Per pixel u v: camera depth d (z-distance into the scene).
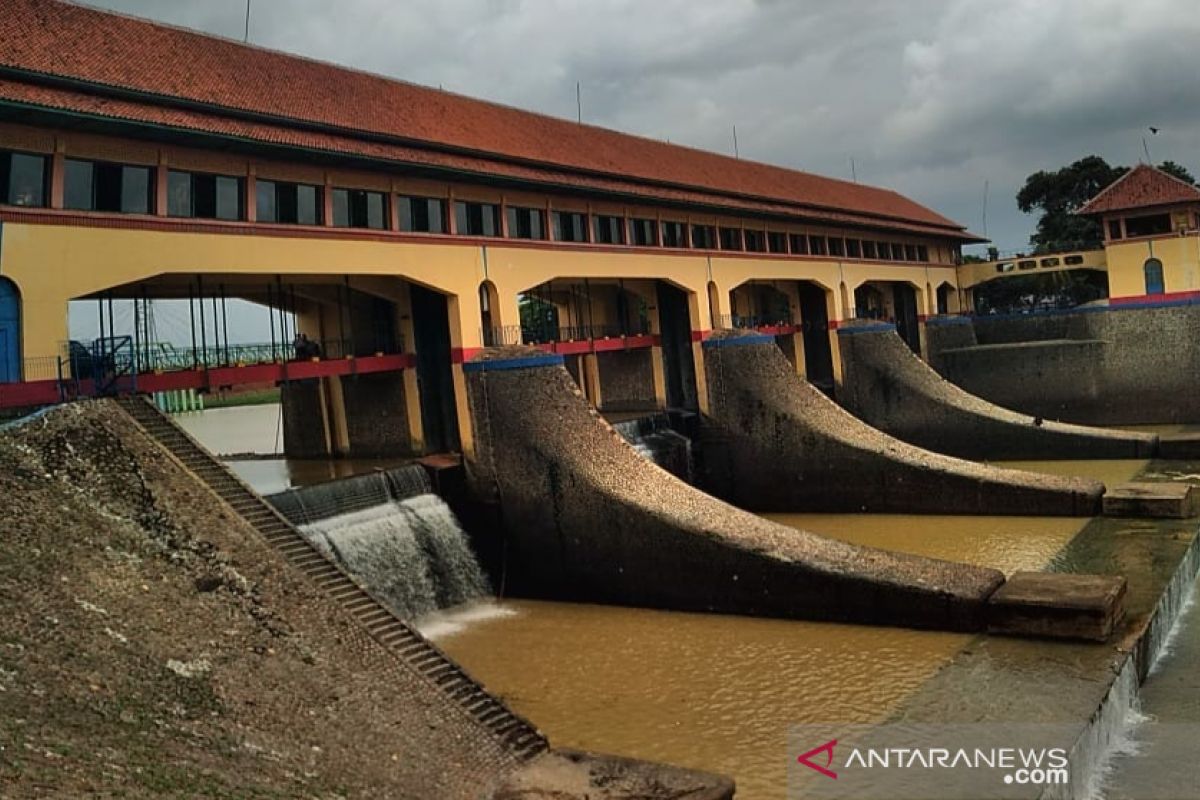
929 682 21.58
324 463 37.53
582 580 31.52
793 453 43.34
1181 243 60.31
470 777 15.58
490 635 27.92
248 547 19.03
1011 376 63.91
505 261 36.41
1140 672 23.14
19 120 22.52
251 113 27.83
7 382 22.05
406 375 35.44
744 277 50.34
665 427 44.94
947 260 74.56
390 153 31.55
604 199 41.66
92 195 24.39
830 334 57.84
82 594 15.14
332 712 15.44
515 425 32.91
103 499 17.95
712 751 18.97
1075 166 89.62
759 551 28.14
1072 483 37.91
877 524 39.41
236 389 33.03
